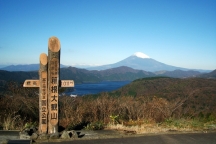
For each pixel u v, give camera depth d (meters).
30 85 5.86
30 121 8.05
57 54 5.84
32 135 5.60
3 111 7.90
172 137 6.20
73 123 7.52
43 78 5.84
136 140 5.84
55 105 5.91
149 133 6.48
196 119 8.52
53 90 5.88
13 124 7.00
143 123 7.83
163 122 7.98
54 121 5.91
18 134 5.98
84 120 7.98
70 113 8.08
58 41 5.84
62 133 5.83
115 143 5.54
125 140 5.82
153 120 8.28
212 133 6.73
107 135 6.12
